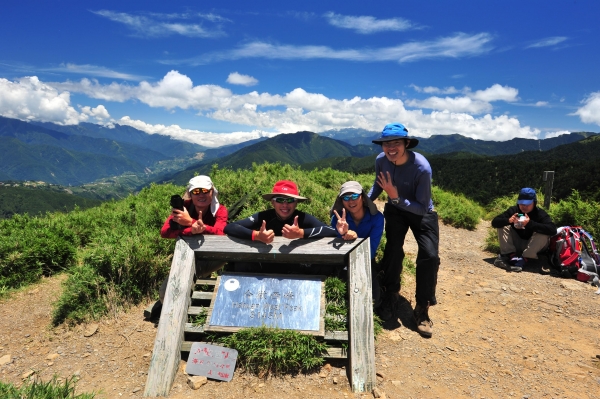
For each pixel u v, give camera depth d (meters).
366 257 3.85
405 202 4.07
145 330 4.20
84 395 2.87
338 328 3.62
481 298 5.32
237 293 3.77
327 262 4.02
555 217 8.12
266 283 3.82
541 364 3.67
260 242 3.96
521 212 6.47
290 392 3.12
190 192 4.23
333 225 4.44
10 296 5.20
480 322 4.59
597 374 3.47
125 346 3.89
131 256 4.91
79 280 4.66
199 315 3.70
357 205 4.05
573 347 3.99
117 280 4.86
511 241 6.67
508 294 5.45
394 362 3.65
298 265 4.21
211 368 3.34
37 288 5.46
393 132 4.05
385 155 4.23
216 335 3.61
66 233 6.68
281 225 4.25
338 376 3.33
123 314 4.54
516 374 3.49
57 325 4.37
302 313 3.61
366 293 3.64
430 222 4.30
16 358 3.72
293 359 3.33
